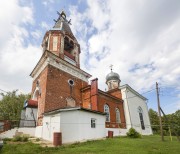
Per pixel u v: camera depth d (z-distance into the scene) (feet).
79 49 89.61
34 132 57.26
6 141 42.68
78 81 77.36
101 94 74.23
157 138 71.10
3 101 104.73
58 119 45.52
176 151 36.58
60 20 93.50
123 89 94.43
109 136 58.39
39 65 72.79
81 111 50.96
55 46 75.51
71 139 44.73
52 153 31.55
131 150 34.96
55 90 62.64
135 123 89.30
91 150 33.78
